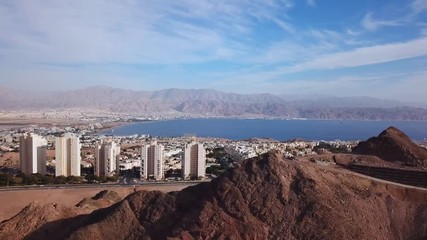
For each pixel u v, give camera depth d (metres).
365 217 83.44
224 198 83.38
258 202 82.81
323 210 80.44
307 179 86.81
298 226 78.50
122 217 84.31
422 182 120.56
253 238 77.19
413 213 89.38
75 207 109.06
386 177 125.69
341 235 76.81
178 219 82.19
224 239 76.38
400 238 84.31
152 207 85.62
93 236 81.00
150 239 79.38
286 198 83.06
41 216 96.62
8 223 95.44
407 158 142.00
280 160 90.62
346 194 87.19
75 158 197.88
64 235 86.19
